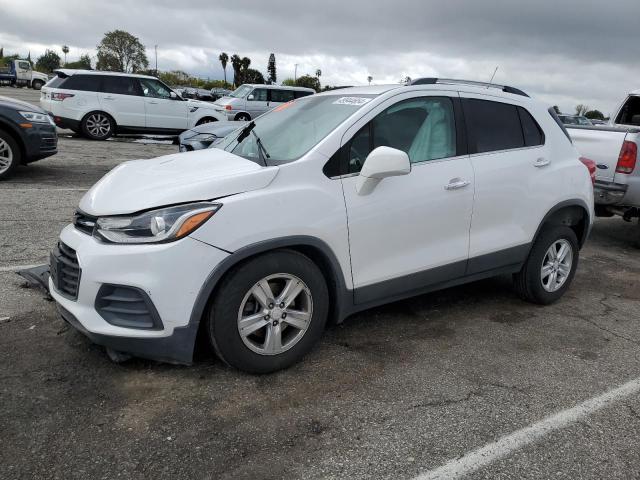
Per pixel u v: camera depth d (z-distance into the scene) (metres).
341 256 3.27
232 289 2.91
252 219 2.91
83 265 2.84
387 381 3.19
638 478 2.46
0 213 6.30
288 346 3.18
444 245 3.78
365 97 3.65
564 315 4.42
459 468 2.46
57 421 2.65
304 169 3.15
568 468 2.50
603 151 6.43
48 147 8.42
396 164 3.13
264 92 19.09
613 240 7.44
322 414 2.83
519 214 4.18
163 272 2.75
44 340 3.42
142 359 3.25
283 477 2.36
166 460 2.43
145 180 3.12
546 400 3.07
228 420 2.73
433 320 4.16
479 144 3.98
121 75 14.15
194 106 15.13
